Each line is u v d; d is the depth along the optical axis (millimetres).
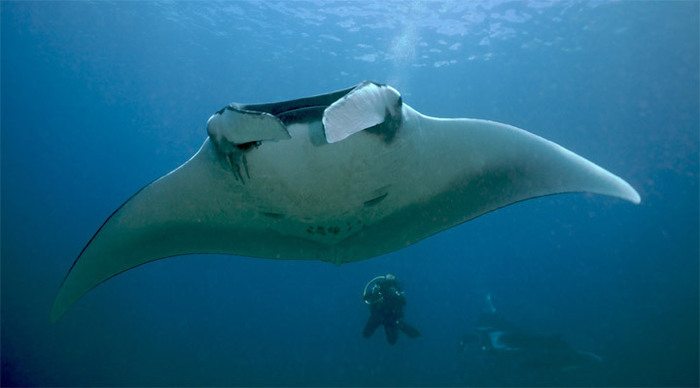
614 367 13633
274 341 23484
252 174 2156
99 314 23547
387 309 8227
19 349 17969
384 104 1779
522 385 13164
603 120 23094
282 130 1463
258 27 16062
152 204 2566
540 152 2328
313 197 2229
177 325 25703
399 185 2361
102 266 2641
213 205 2510
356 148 2113
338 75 19156
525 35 15180
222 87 22953
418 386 14398
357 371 17062
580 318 23484
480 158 2410
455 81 18984
